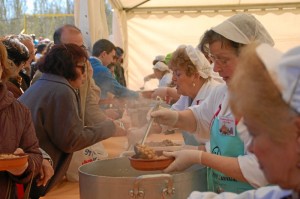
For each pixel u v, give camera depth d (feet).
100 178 4.47
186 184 4.56
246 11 24.11
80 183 4.79
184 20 24.04
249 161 4.25
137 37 24.20
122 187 4.40
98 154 8.16
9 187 5.58
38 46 13.26
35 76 9.01
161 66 16.98
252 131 2.27
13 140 5.54
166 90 10.11
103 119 8.36
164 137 8.30
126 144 7.99
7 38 7.63
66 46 7.37
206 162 4.57
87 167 5.09
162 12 23.88
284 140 2.15
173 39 24.20
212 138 5.07
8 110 5.58
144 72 24.47
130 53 24.26
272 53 2.22
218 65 4.73
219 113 4.95
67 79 7.23
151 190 4.42
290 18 24.17
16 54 7.46
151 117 5.93
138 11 23.79
